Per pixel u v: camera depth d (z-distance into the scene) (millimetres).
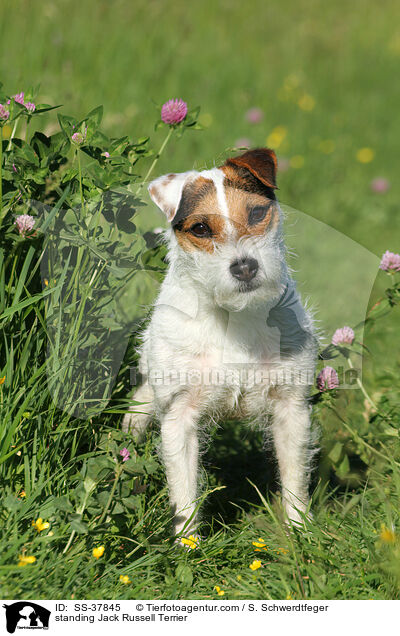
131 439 3900
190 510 3811
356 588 3160
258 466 4754
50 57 8836
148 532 3551
